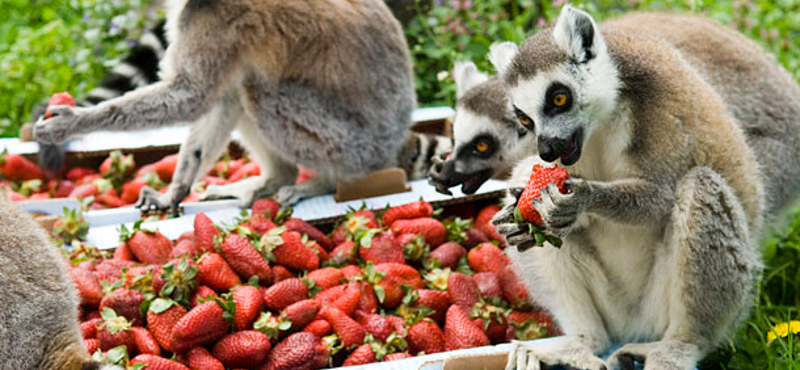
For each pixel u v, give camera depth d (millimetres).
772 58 1557
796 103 1506
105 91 1737
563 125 1257
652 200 1255
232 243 1370
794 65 1901
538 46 1277
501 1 2076
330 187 1616
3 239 1165
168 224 1521
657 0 2084
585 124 1263
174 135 1748
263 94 1584
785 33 2068
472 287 1390
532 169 1269
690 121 1264
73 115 1557
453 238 1480
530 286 1358
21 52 2164
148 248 1429
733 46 1490
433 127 1761
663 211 1263
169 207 1582
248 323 1304
